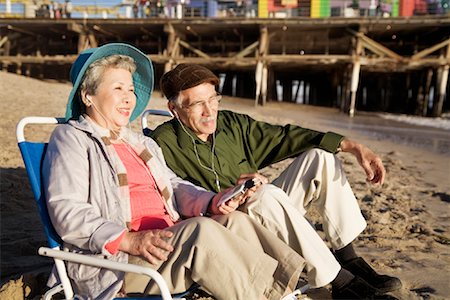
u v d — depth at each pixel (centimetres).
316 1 2427
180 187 245
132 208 213
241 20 2283
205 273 187
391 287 236
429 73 2441
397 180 627
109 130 221
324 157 243
